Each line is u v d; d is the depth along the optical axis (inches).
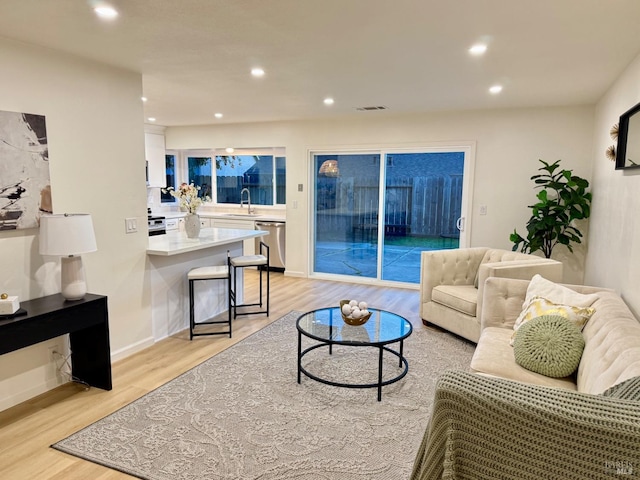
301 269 261.6
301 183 253.6
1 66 101.7
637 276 107.4
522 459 50.0
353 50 114.5
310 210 254.8
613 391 57.3
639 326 80.4
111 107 130.2
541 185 195.0
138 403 109.6
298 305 201.0
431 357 140.6
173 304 160.4
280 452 89.7
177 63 127.2
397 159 233.1
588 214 179.8
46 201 112.2
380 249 242.8
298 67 131.2
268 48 112.8
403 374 123.2
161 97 179.3
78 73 119.8
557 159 197.0
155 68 132.6
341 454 89.3
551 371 89.9
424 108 202.4
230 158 296.4
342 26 96.8
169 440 93.6
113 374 126.9
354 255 252.5
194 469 84.2
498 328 119.6
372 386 112.4
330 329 120.6
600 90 160.1
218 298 185.5
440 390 53.2
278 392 115.7
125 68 132.6
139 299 144.4
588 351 86.1
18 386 109.8
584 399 48.8
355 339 112.3
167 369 130.3
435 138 217.8
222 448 91.0
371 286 239.5
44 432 96.7
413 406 108.9
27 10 87.0
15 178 104.8
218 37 104.3
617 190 133.0
